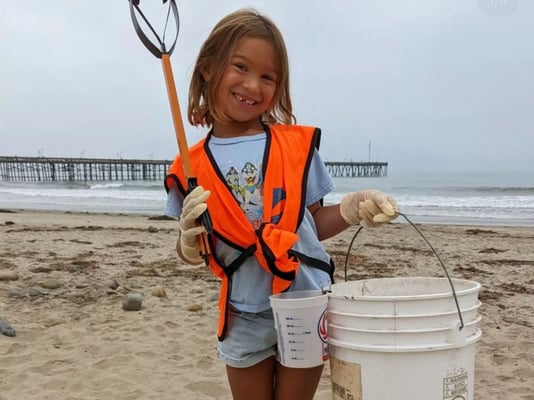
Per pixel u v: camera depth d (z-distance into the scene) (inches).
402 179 2263.8
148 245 383.6
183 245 71.5
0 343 164.9
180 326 189.5
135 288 243.4
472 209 944.9
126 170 2746.1
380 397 62.7
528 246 423.8
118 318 196.4
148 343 171.6
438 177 2306.8
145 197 1376.7
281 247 67.7
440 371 62.2
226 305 75.5
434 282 76.9
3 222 604.7
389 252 373.7
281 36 76.5
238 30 74.5
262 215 73.1
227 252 73.9
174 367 153.2
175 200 78.7
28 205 1109.7
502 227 619.2
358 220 72.8
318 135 77.2
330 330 67.4
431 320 61.5
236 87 75.2
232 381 77.4
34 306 207.8
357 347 63.1
